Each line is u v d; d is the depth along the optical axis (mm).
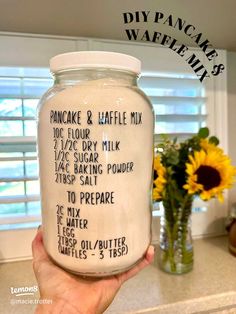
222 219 948
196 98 871
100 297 402
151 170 370
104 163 317
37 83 753
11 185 769
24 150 764
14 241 776
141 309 579
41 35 742
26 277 701
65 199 331
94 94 316
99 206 324
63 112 318
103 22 690
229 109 931
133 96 335
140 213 353
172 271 715
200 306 609
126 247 343
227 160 664
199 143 702
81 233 330
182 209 720
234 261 780
